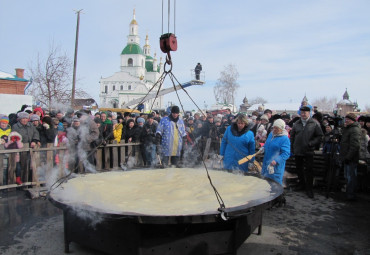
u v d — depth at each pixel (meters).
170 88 22.52
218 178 4.40
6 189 6.27
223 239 2.80
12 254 3.46
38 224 4.41
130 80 89.25
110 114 9.25
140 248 2.60
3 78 14.66
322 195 6.30
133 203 2.98
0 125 6.95
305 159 6.39
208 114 10.33
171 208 2.78
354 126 5.82
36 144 6.62
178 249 2.68
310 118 6.35
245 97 52.47
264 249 3.68
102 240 2.94
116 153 7.70
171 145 6.22
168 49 3.85
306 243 3.88
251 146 5.07
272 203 3.04
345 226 4.51
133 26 93.62
